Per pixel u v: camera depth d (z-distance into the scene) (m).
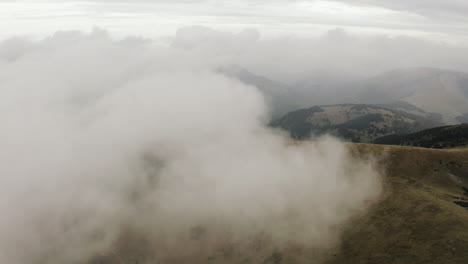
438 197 100.62
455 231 75.88
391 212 97.81
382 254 80.75
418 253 74.12
